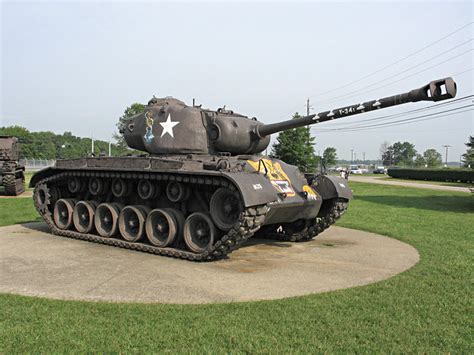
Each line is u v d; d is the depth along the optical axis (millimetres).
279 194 11656
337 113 11391
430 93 9461
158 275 9508
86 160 13984
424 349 5773
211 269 10211
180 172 11188
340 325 6531
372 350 5719
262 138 13938
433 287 8625
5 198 29094
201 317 6773
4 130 113438
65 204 14695
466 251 12516
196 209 12242
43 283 8742
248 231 10203
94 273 9617
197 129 13000
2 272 9648
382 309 7270
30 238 14258
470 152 56344
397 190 43219
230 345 5785
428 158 153500
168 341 5891
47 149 123188
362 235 15875
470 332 6375
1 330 6211
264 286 8703
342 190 13555
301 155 48094
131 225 12883
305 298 7801
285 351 5637
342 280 9273
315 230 14016
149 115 13844
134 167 12469
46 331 6188
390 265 10820
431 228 17297
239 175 10367
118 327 6355
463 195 36625
